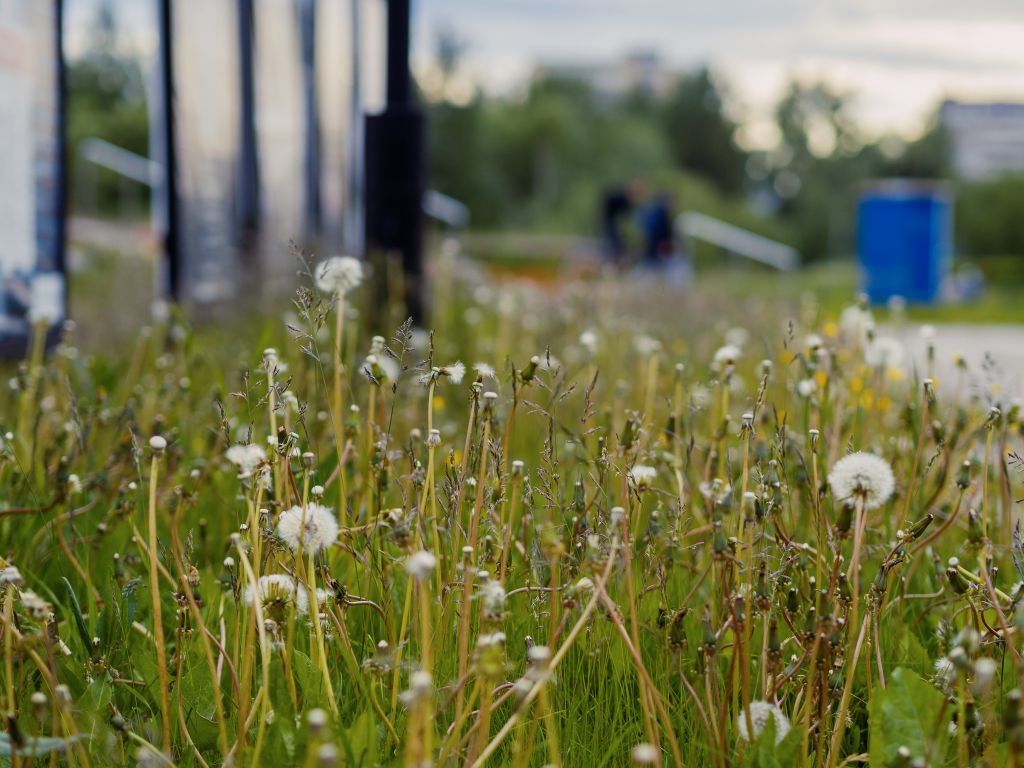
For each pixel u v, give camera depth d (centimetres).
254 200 967
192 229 842
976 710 235
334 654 272
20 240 598
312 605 243
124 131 6275
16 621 259
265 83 1007
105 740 238
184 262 827
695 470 369
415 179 764
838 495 242
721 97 10762
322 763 170
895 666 285
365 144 768
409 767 178
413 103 770
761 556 257
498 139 8144
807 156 10731
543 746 245
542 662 196
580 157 8300
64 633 300
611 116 9288
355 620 290
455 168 7675
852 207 9475
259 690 242
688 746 257
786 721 241
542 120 8150
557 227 6975
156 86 816
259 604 228
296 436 271
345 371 371
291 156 1102
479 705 251
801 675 267
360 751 224
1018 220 7419
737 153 10700
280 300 771
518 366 620
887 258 2436
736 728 250
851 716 271
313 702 246
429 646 233
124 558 313
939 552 352
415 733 178
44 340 611
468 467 297
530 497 286
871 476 241
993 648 274
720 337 818
